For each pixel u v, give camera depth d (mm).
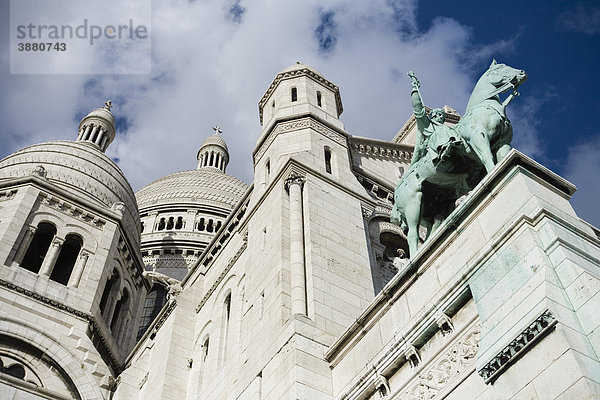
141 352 36469
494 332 14336
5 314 33906
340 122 33625
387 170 35500
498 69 19922
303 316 21609
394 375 17469
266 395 20438
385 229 29547
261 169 31344
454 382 15289
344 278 24156
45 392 27125
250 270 26703
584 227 15703
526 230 15133
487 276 15461
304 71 35562
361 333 19406
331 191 28109
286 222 25938
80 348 34719
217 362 28766
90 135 57000
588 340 13008
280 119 32312
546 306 13320
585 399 11867
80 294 37656
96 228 42375
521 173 16422
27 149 47875
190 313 34000
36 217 39969
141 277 46188
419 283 18031
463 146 19344
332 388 19625
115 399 32750
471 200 17203
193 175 83375
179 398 30062
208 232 72688
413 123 42000
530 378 13055
